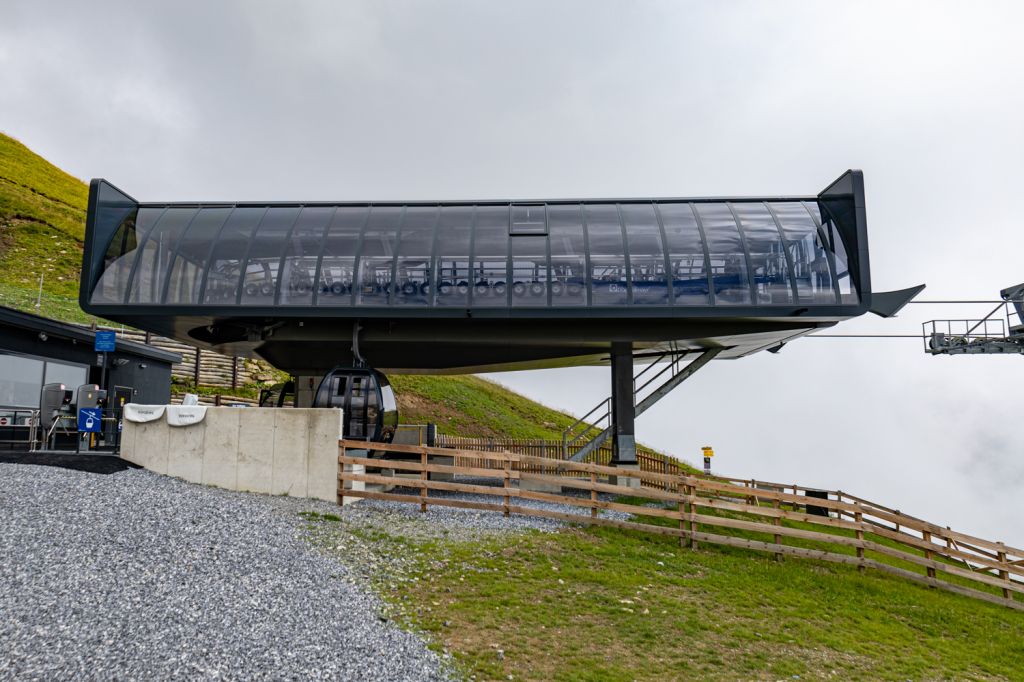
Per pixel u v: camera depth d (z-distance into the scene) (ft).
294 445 44.16
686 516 42.27
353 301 53.26
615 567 35.45
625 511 42.91
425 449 43.65
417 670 21.76
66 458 45.85
